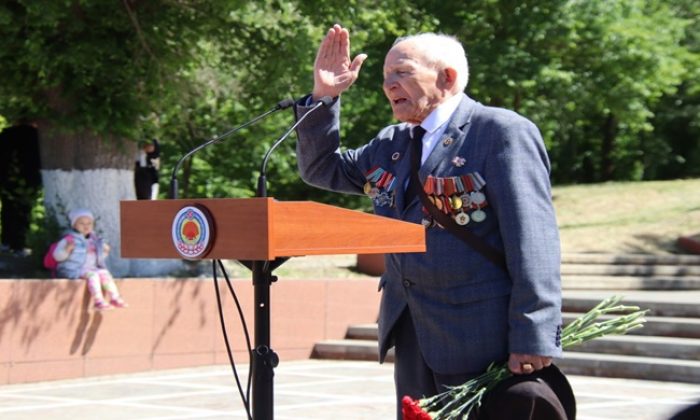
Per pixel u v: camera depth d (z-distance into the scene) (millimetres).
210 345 18531
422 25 23953
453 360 6371
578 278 23562
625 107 34875
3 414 13508
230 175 33500
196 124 26453
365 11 19609
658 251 26531
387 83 6566
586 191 34906
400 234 5809
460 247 6352
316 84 6773
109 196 19656
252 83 20828
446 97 6555
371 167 6875
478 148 6375
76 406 14141
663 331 17547
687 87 47406
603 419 12578
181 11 18703
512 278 6203
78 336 16891
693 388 15281
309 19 19656
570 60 34219
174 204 5594
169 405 14219
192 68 19922
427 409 6289
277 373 17438
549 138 47125
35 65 17500
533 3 32312
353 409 13672
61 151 19531
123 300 17422
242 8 18125
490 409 6203
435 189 6410
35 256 19609
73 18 17422
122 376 17281
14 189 22547
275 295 19219
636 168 52219
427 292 6480
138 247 5773
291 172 33000
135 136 19281
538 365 6121
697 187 34031
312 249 5391
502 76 31531
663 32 35750
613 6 32938
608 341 17109
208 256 5457
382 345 6777
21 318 16266
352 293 20359
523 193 6203
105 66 18469
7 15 16406
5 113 21266
